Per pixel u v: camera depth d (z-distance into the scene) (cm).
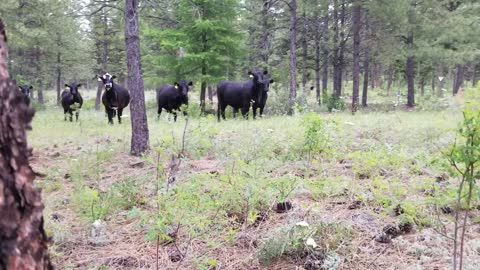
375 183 453
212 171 562
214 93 3362
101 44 3048
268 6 1716
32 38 2170
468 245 338
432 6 1830
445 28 1802
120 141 910
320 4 1998
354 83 1823
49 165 693
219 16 1841
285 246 343
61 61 2847
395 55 1989
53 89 4941
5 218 151
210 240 362
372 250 349
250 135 789
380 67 3959
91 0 791
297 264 335
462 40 1861
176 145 683
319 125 620
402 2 1700
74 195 477
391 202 408
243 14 2098
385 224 387
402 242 353
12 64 2439
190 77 1984
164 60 1936
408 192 448
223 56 1933
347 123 839
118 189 487
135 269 339
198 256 350
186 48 1844
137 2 742
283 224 391
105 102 1389
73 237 392
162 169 499
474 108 253
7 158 155
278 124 994
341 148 666
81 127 1136
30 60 2742
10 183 155
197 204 369
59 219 441
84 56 2939
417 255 336
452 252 332
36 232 167
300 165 583
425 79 2733
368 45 2088
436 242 347
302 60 2384
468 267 303
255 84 1429
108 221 432
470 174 269
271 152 659
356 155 531
